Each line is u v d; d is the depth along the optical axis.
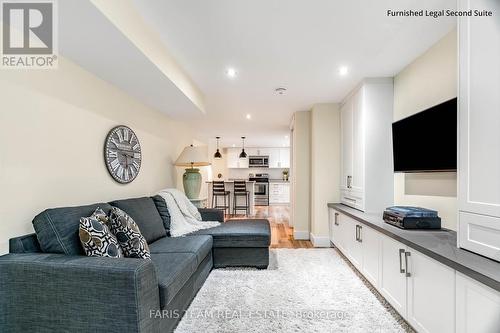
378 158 3.07
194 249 2.31
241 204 7.65
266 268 3.04
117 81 2.45
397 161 2.74
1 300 1.41
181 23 1.94
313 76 3.00
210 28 2.00
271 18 1.87
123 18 1.61
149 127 3.39
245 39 2.17
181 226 3.04
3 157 1.51
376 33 2.09
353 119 3.45
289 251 3.79
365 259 2.61
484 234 1.35
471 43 1.40
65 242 1.57
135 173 2.96
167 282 1.62
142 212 2.55
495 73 1.27
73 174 2.04
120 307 1.32
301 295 2.36
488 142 1.31
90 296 1.35
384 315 2.02
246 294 2.37
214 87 3.37
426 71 2.40
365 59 2.57
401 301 1.89
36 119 1.72
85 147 2.18
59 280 1.37
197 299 2.27
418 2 1.70
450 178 2.12
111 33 1.61
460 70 1.48
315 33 2.08
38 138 1.74
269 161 10.53
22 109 1.63
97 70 2.19
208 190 7.92
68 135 1.99
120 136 2.66
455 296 1.35
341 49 2.35
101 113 2.39
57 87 1.89
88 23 1.50
